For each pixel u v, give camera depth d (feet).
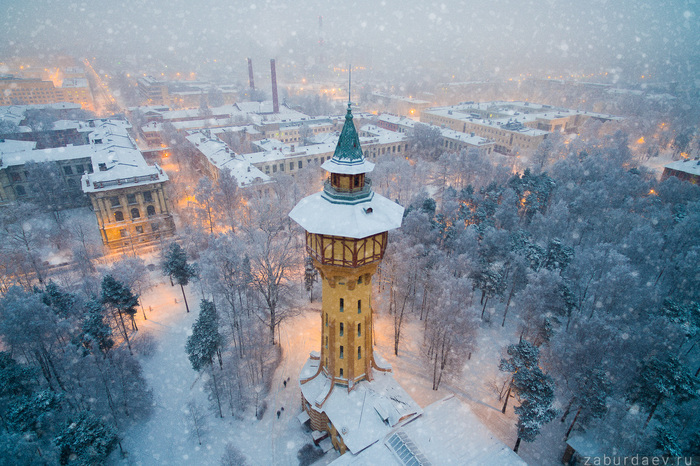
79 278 241.35
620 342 157.28
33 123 495.41
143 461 140.36
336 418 135.64
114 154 331.16
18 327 142.00
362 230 110.01
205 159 427.74
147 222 297.33
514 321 215.31
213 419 156.15
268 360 184.14
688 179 346.33
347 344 136.56
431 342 168.76
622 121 592.19
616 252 211.61
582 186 321.52
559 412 150.92
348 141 114.83
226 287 195.00
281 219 270.67
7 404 139.74
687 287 209.36
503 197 299.99
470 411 142.31
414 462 121.08
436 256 214.28
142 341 194.90
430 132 496.64
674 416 144.46
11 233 248.73
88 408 150.71
